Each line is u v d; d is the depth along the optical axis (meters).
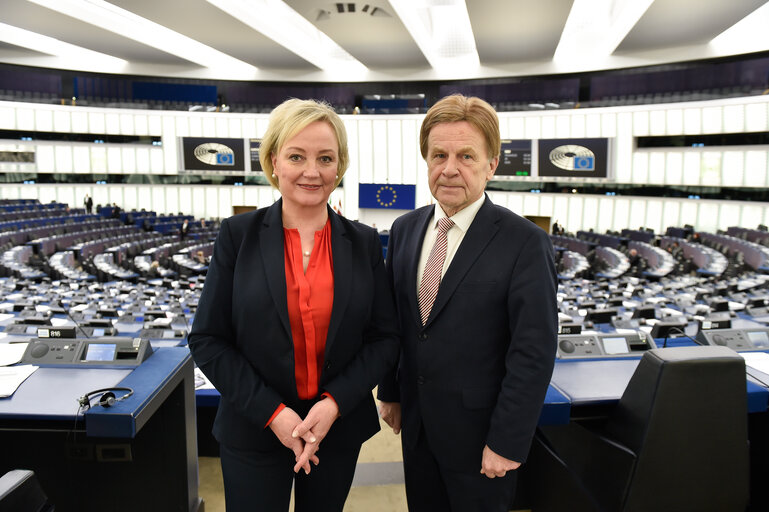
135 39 18.39
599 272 13.44
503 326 1.70
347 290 1.58
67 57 21.88
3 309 5.96
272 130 1.52
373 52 19.94
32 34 19.84
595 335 2.49
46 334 2.25
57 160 22.34
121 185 23.83
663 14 15.03
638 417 1.69
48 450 2.24
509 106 22.30
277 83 24.44
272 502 1.59
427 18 20.22
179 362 2.15
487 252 1.69
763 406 2.03
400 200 23.36
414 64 22.14
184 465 2.21
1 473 2.25
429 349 1.74
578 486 2.05
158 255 13.68
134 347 2.17
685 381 1.62
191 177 24.66
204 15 15.33
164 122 23.56
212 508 2.70
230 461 1.59
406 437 1.89
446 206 1.73
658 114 19.52
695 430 1.67
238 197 25.08
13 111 21.08
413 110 23.23
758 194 17.53
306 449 1.43
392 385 2.02
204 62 22.42
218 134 23.84
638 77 20.89
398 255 1.94
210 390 2.77
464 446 1.72
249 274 1.55
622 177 20.55
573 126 21.23
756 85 18.08
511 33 17.06
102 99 22.88
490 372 1.70
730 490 1.74
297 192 1.51
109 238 16.38
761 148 17.34
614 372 2.23
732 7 14.33
